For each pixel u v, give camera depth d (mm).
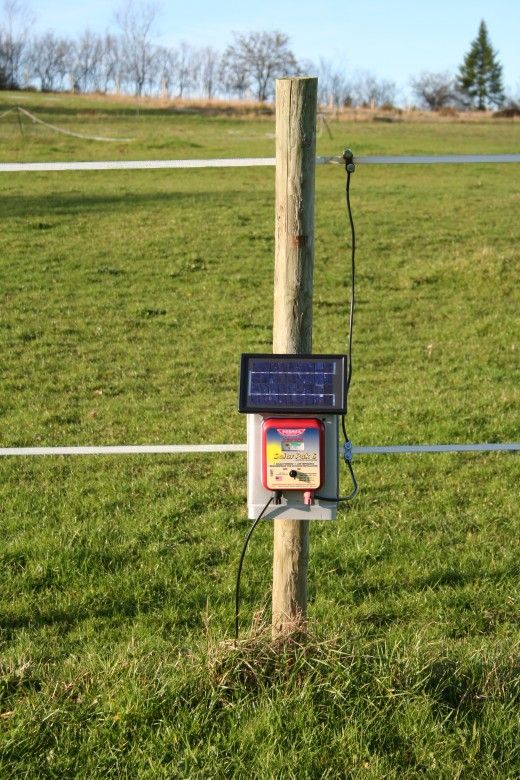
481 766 3408
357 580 5414
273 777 3283
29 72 97688
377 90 101875
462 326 13508
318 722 3568
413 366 11500
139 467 7801
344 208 23203
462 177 30203
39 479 7484
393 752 3449
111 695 3662
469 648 4172
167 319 13836
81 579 5387
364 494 7027
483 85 107500
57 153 34344
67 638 4695
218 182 27625
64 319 13664
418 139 44906
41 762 3393
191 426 9039
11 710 3658
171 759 3412
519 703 3705
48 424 9195
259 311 14312
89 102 64062
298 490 3719
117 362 11664
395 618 4957
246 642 3898
